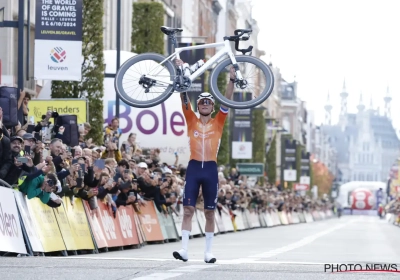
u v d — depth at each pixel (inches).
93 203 1010.1
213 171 724.7
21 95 1011.3
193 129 726.5
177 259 764.0
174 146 1904.5
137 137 1868.8
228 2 5319.9
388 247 1330.0
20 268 605.3
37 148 882.1
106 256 892.6
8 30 1704.0
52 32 1197.7
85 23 1494.8
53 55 1198.3
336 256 965.2
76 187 948.0
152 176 1318.9
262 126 4178.2
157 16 2299.5
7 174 808.3
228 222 2181.3
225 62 759.7
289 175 5359.3
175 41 767.1
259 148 4183.1
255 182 3639.3
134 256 900.6
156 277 557.3
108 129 1365.7
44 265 636.7
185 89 748.0
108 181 1046.4
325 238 1761.8
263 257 907.4
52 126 1059.9
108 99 1796.3
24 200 831.1
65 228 922.1
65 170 921.5
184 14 3809.1
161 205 1385.3
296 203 4527.6
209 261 726.5
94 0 1494.8
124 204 1139.3
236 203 2267.5
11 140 808.3
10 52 1715.1
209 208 727.7
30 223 830.5
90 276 556.7
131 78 765.9
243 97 804.0
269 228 2817.4
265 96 754.2
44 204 877.2
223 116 732.7
